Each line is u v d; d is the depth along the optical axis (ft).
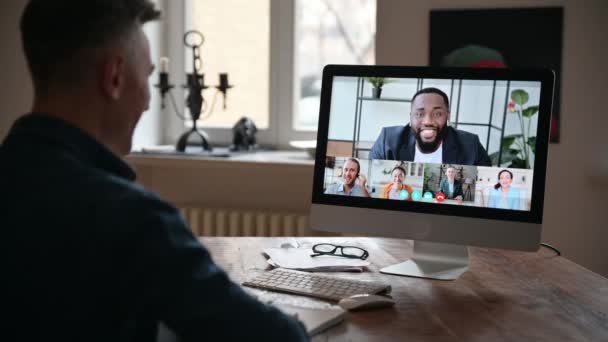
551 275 5.16
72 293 2.49
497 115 4.98
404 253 5.76
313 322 3.90
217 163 9.24
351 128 5.31
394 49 8.77
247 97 10.55
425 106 5.14
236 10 10.41
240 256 5.54
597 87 8.31
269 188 9.96
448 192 5.08
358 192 5.28
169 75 10.71
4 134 10.05
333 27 10.12
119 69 2.95
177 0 10.53
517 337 3.82
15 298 2.54
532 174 4.90
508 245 4.94
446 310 4.31
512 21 8.41
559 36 8.30
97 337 2.51
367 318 4.13
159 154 9.53
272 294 4.51
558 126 8.43
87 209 2.52
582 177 8.45
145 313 2.53
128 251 2.48
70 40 2.81
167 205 2.65
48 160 2.67
